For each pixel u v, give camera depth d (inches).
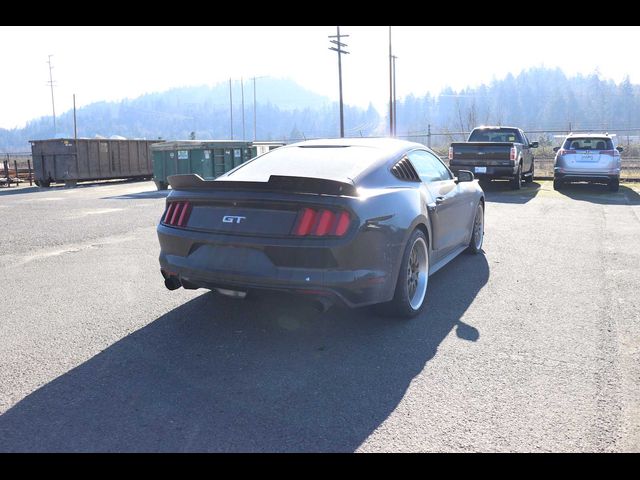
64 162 904.9
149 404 122.5
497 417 117.6
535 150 1412.4
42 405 121.9
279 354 150.9
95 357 148.4
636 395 127.5
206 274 157.6
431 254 200.8
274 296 153.3
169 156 794.2
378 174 177.0
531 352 152.8
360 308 191.2
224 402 123.6
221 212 159.2
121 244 314.2
